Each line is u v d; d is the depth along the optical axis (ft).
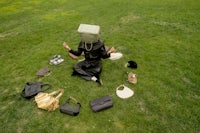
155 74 20.66
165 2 45.32
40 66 22.88
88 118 15.81
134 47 26.30
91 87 19.20
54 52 25.82
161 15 37.32
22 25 36.19
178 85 18.95
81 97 17.99
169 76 20.26
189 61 22.62
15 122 15.80
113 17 38.04
